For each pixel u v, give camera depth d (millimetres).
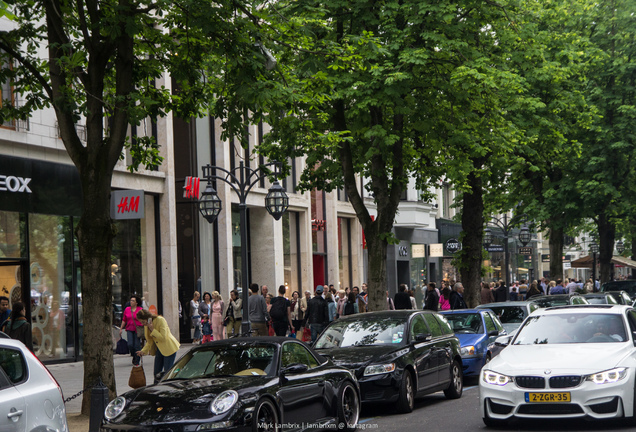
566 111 30219
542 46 25656
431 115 21531
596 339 12227
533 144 28391
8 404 7180
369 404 14320
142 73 15164
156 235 28609
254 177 34469
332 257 40312
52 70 13305
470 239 28906
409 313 15570
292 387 10523
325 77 14984
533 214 35531
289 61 15672
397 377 13734
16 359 7676
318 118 19391
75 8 14664
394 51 20422
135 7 13531
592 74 36156
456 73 20266
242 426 9312
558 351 11672
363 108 20000
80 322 24594
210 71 15883
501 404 11242
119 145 13266
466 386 18250
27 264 22578
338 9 20797
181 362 11195
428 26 20719
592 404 10773
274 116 14188
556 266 37219
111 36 12578
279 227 35531
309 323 25281
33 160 22812
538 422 11852
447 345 15930
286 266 36562
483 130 22078
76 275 24531
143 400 9859
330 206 40406
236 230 33094
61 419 7836
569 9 36219
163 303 28438
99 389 11492
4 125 21875
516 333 12977
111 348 13242
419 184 27172
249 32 13414
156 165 16797
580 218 36750
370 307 21906
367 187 25406
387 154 20953
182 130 31047
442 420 12781
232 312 26750
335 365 12102
